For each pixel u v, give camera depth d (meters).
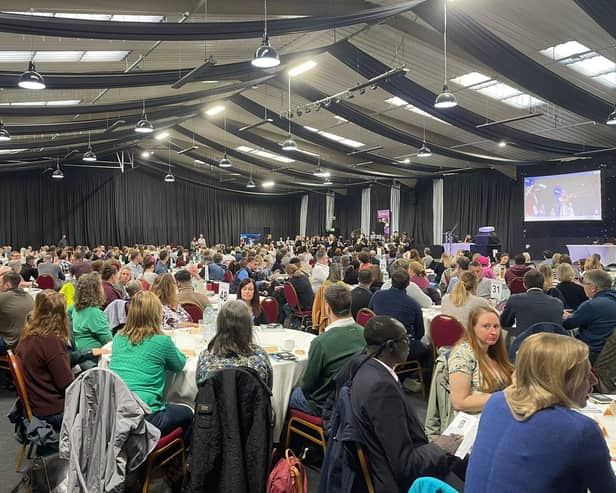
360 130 14.70
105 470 2.38
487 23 7.92
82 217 20.20
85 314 4.04
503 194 16.75
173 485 2.92
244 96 13.01
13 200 18.78
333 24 6.57
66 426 2.42
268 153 19.27
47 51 7.44
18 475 3.24
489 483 1.46
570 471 1.35
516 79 8.76
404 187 20.22
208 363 2.60
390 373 2.08
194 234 23.62
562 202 14.52
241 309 2.71
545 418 1.42
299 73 10.97
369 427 1.94
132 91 10.69
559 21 7.63
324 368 2.98
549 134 12.80
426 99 10.80
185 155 20.70
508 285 7.31
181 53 8.66
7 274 4.80
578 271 8.50
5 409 4.50
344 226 23.83
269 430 2.51
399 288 4.75
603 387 3.43
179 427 2.92
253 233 25.69
